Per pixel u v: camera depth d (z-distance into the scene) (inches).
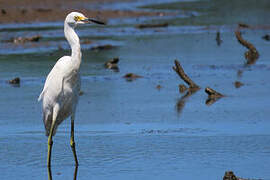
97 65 860.6
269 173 395.2
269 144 463.2
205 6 1737.2
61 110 424.2
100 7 1632.6
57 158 439.2
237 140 475.2
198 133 498.0
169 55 941.8
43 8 1507.1
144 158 433.4
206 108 590.6
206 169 406.9
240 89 683.4
